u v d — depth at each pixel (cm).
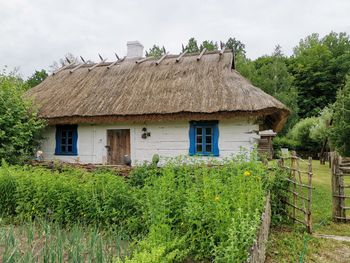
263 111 903
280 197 688
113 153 1130
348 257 495
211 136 1024
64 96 1220
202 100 980
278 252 496
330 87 4003
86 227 509
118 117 1033
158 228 371
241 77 1122
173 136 1060
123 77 1263
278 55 4728
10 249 409
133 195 504
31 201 562
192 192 425
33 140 1151
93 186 537
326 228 661
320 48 4572
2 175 616
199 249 372
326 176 1530
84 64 1521
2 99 1012
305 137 2831
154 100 1042
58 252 388
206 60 1230
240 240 303
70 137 1202
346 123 1717
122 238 458
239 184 445
